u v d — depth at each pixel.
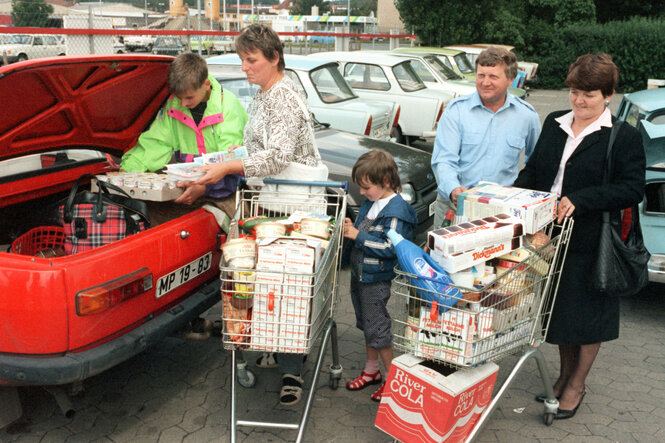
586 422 3.54
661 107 5.72
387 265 3.45
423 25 25.31
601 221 3.27
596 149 3.27
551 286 3.36
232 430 2.98
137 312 3.12
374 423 3.37
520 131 3.84
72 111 3.61
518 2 28.39
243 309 2.95
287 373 3.52
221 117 3.95
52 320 2.72
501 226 2.92
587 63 3.17
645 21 26.02
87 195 3.40
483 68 3.67
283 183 3.57
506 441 3.34
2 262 2.74
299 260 2.88
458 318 2.79
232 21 18.78
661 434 3.43
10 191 3.64
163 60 3.67
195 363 4.17
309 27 37.78
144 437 3.33
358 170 3.39
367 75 11.27
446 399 2.76
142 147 4.05
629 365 4.24
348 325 4.79
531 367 4.20
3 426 3.19
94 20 10.01
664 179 4.75
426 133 10.95
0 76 2.82
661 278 4.64
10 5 9.11
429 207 6.11
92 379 3.91
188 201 3.62
